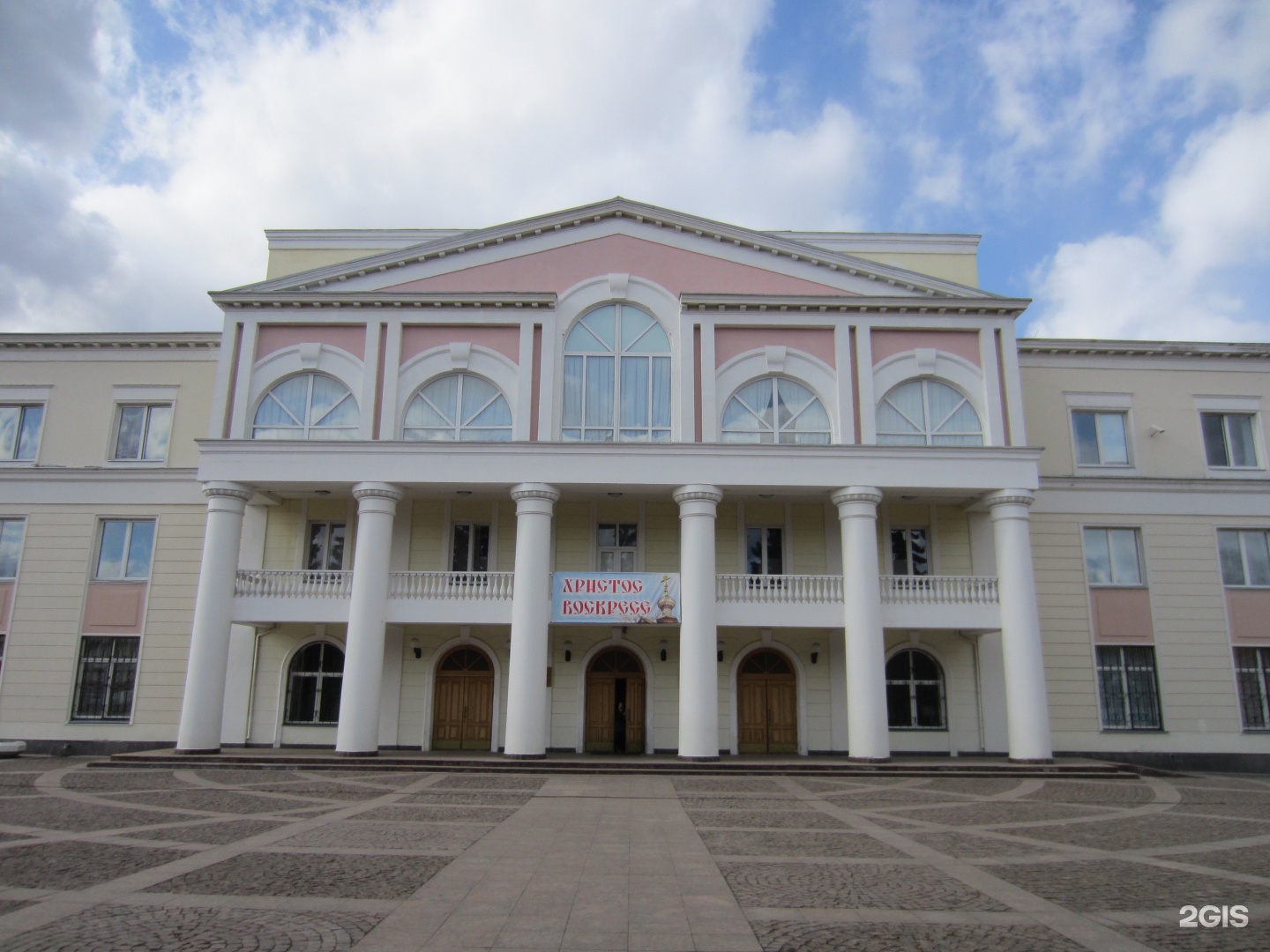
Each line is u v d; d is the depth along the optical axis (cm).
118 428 2495
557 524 2352
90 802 1379
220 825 1173
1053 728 2295
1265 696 2356
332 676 2308
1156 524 2428
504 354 2241
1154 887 871
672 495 2169
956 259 2625
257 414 2233
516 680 1988
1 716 2306
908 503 2372
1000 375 2264
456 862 939
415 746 2247
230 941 650
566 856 982
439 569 2317
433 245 2306
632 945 655
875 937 688
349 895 793
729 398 2233
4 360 2528
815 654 2306
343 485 2131
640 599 2056
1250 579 2422
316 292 2258
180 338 2502
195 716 2011
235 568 2109
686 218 2333
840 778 1856
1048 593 2369
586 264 2317
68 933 665
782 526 2373
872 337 2277
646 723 2270
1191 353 2539
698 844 1068
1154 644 2362
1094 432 2525
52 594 2367
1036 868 957
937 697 2317
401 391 2223
